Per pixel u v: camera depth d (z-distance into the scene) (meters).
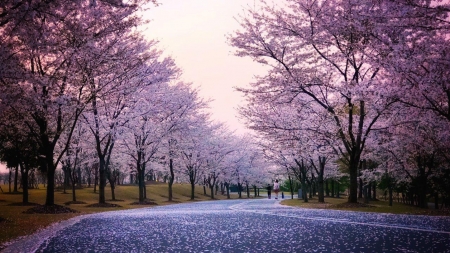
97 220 17.09
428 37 17.89
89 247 8.76
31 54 18.34
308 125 26.95
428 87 18.75
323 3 24.05
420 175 35.00
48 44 16.47
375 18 16.86
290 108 28.70
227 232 11.44
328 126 27.83
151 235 10.92
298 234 10.70
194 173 65.12
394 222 14.16
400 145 30.39
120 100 33.06
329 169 55.09
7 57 15.70
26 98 18.47
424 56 17.77
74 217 19.22
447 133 23.98
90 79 24.84
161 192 64.56
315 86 26.52
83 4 16.61
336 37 23.95
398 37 18.42
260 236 10.35
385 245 8.33
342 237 9.87
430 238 9.43
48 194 24.08
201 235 10.74
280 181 90.88
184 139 48.59
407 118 24.02
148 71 31.30
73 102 23.39
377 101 21.84
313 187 67.31
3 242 9.98
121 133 34.16
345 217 17.02
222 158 65.81
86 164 57.06
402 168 35.97
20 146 33.75
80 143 39.16
